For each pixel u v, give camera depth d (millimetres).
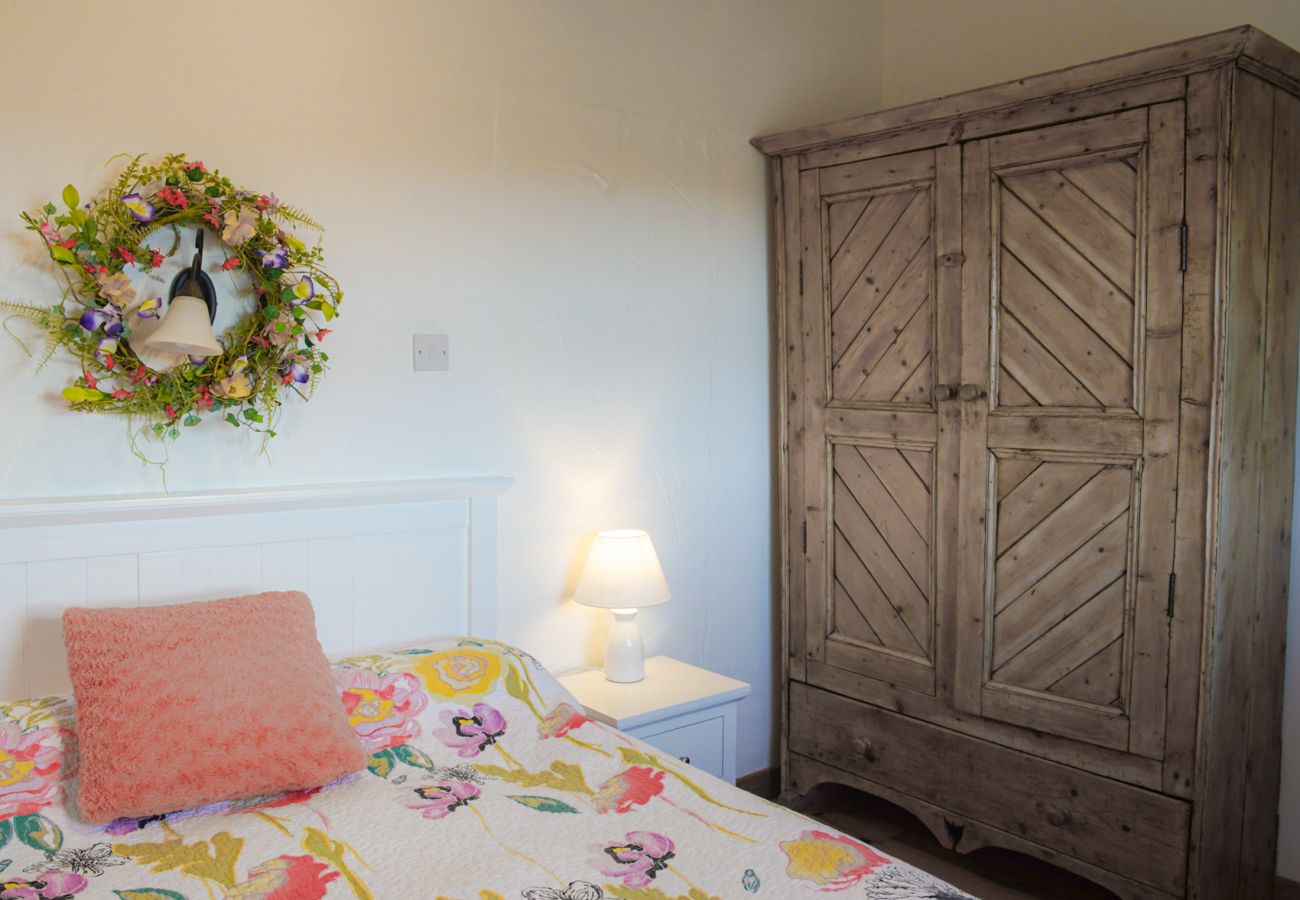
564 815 1735
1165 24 2682
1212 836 2242
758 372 3127
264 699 1813
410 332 2443
